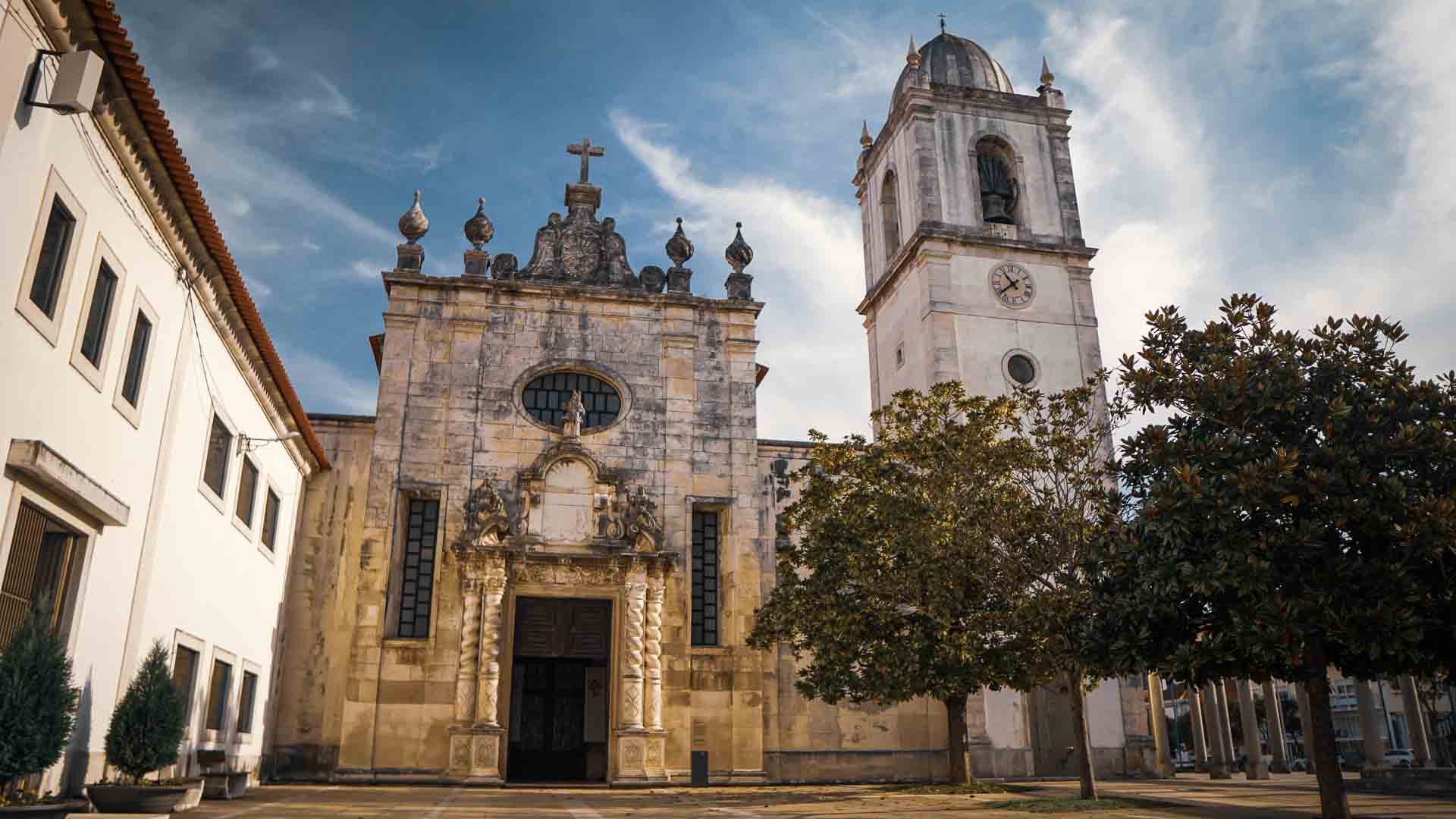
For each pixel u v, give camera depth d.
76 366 12.62
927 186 34.59
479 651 24.62
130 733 13.62
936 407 23.08
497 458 26.72
